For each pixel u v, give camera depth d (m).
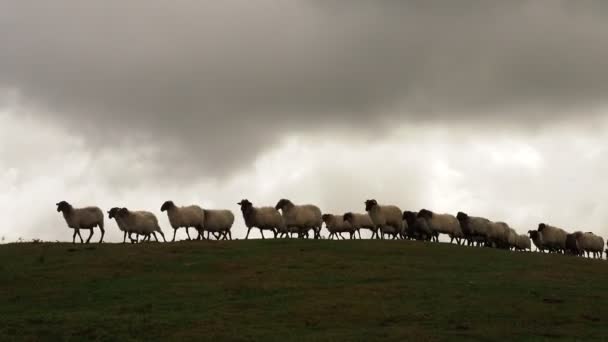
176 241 48.91
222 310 31.75
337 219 59.97
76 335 28.44
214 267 39.94
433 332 28.42
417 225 57.53
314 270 39.16
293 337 27.80
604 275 41.31
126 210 49.78
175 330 28.81
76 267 40.03
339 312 31.16
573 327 29.70
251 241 47.75
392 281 36.84
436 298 33.28
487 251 47.56
